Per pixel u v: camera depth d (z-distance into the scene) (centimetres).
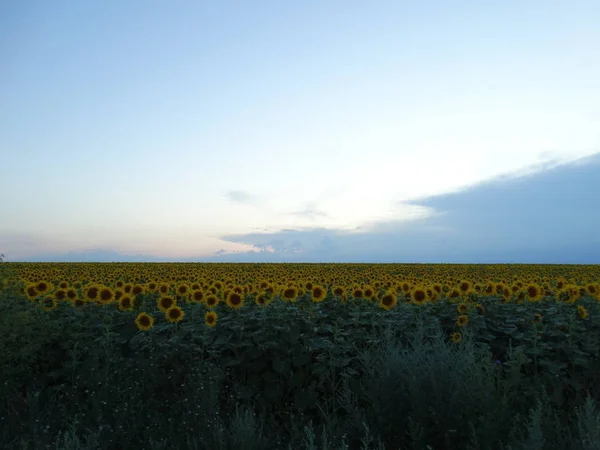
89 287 924
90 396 665
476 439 458
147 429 582
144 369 697
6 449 539
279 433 645
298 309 891
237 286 1011
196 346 754
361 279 1775
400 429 515
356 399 634
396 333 866
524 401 622
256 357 753
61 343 803
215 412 580
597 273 2966
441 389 509
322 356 761
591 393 712
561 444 470
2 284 1000
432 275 2650
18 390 738
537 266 4156
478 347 796
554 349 796
